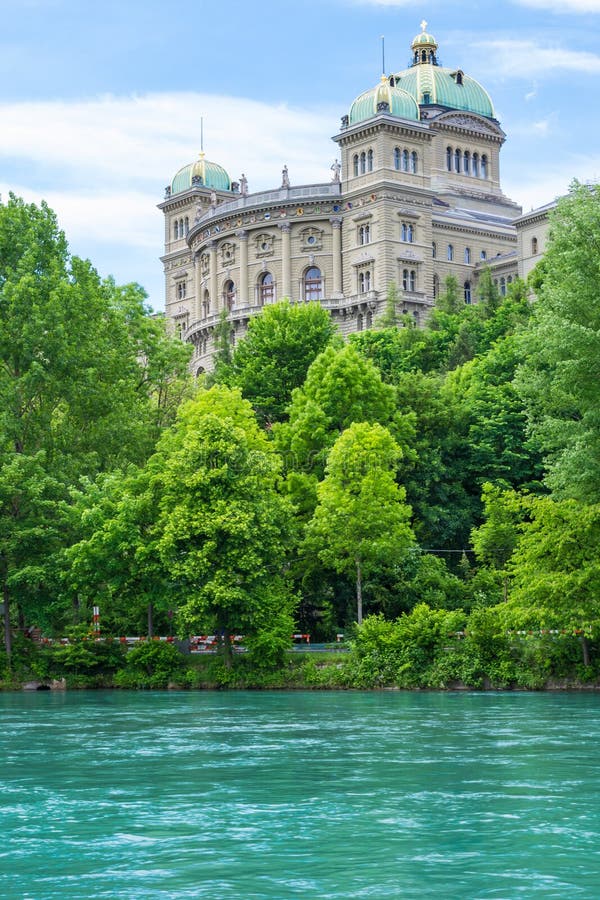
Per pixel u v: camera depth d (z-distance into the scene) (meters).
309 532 77.69
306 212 178.38
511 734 41.09
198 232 192.75
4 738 42.12
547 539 62.41
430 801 27.58
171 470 73.25
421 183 177.12
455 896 19.31
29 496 77.56
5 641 77.88
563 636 62.66
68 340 84.56
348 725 45.16
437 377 107.94
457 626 66.69
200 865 21.52
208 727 45.53
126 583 76.62
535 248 180.00
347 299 173.75
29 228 88.44
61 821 25.56
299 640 83.25
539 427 62.59
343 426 87.50
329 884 20.12
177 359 98.56
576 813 25.94
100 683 75.19
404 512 77.06
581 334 56.22
